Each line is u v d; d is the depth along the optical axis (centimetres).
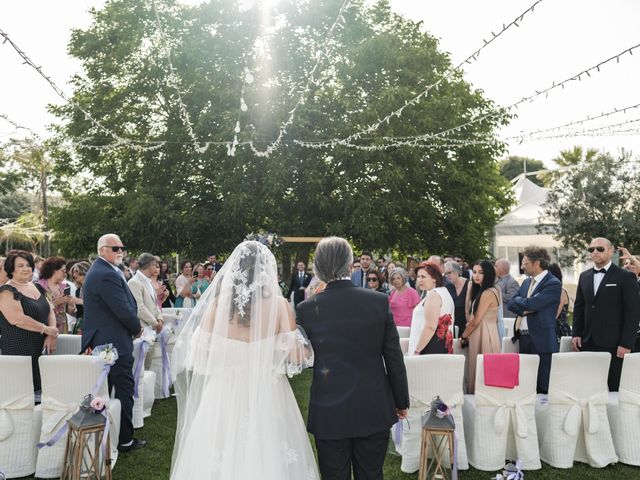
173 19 1574
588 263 1409
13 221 2630
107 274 436
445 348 429
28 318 427
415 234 1664
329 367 267
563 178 1518
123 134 1686
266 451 271
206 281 1054
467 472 406
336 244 284
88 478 349
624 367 427
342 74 1535
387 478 398
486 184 1730
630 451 424
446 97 1483
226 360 283
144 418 542
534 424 414
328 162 1562
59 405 386
